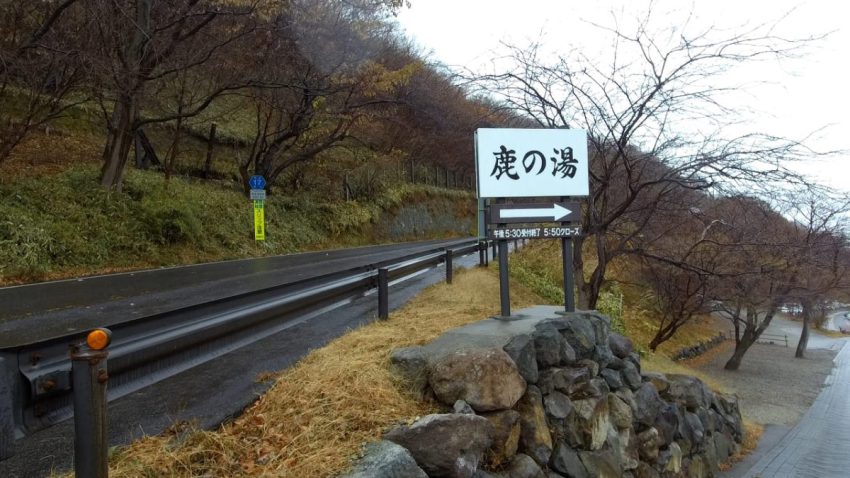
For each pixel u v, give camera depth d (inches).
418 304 328.8
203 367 195.8
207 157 893.2
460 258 685.9
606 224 375.9
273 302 221.3
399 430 141.6
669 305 711.1
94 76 559.2
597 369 247.3
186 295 361.4
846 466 489.7
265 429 139.3
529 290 506.0
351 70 828.6
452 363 174.4
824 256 503.2
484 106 392.8
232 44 738.2
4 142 564.4
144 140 804.6
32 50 564.7
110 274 488.7
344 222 1063.0
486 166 256.8
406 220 1369.3
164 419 144.6
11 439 93.8
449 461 137.3
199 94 952.3
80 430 84.3
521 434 185.9
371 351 198.5
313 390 159.6
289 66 834.8
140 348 147.1
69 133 759.1
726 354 1218.6
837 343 1657.2
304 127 923.4
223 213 775.7
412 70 793.6
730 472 427.5
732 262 485.1
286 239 861.2
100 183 608.7
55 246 484.4
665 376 401.7
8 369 105.7
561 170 264.1
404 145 1362.0
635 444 255.4
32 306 320.8
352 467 119.0
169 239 619.2
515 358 194.9
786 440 587.2
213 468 116.6
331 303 273.4
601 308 586.2
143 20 570.6
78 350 86.0
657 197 370.0
